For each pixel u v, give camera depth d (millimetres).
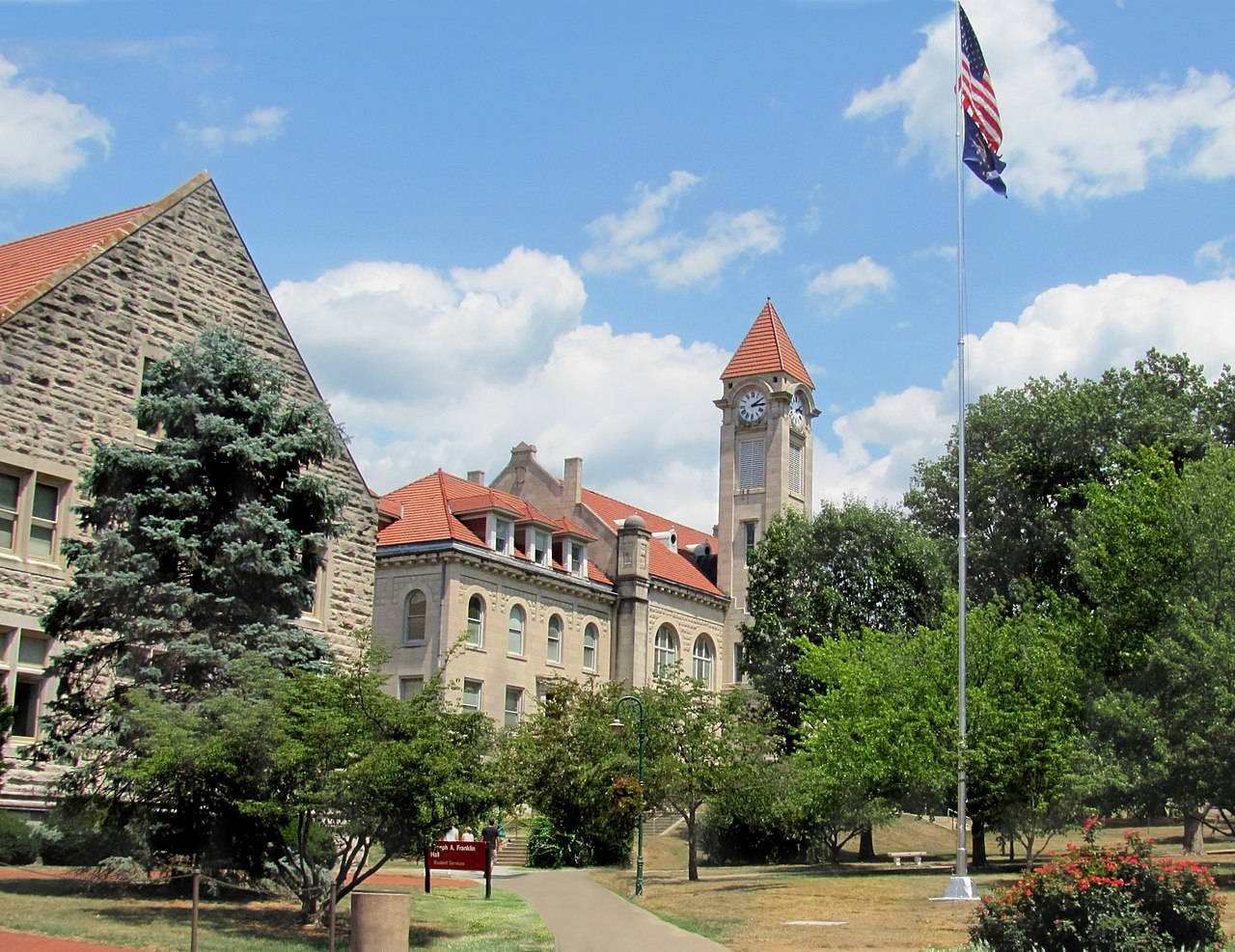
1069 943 18219
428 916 24422
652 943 21312
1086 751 33094
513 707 58875
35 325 27547
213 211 32219
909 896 28750
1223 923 21406
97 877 23500
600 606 65562
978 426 61594
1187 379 59062
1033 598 50219
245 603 25359
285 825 22250
